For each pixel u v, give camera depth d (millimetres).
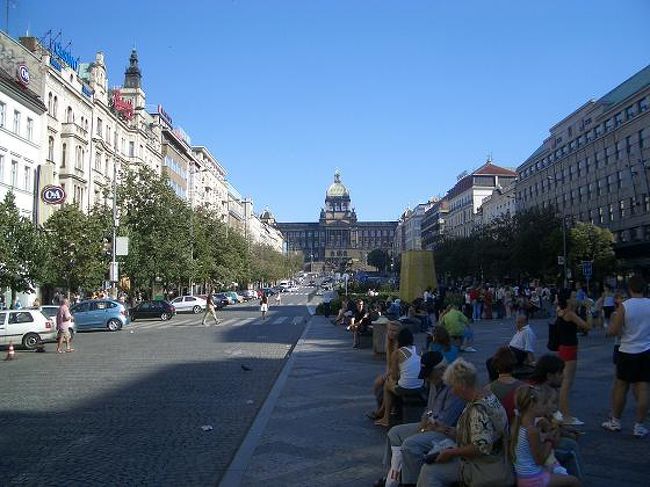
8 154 42844
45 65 48625
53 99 50406
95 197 57000
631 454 7812
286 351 22188
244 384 14461
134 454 8344
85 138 54625
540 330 28172
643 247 60344
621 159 67938
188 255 52594
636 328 8602
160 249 48562
